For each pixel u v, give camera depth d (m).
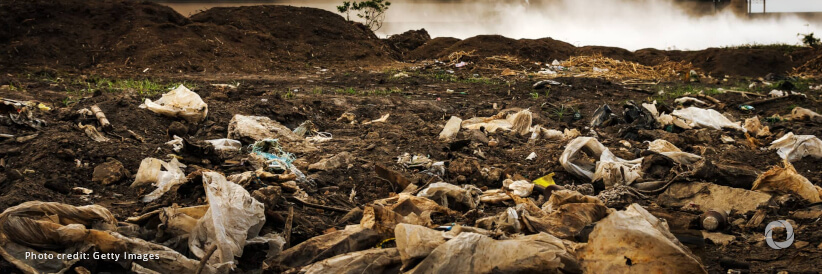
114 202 5.71
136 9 22.80
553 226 4.58
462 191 5.81
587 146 7.47
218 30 22.48
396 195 5.98
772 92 15.52
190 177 5.63
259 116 8.85
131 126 8.06
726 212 5.74
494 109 11.92
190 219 4.63
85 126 7.33
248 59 21.23
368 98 12.29
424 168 7.09
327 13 26.00
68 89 12.97
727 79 21.72
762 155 8.21
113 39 21.03
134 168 6.55
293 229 5.13
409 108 11.66
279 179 6.15
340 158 7.03
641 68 22.42
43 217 4.42
